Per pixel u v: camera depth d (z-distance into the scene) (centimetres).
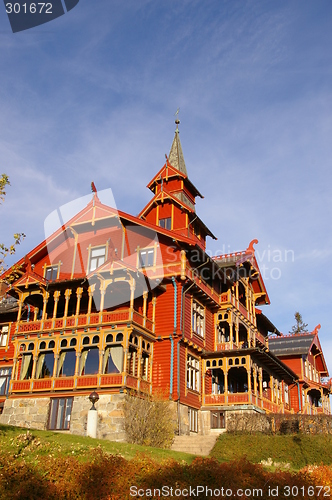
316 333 4872
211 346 3272
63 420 2617
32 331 2898
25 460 1468
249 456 2278
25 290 3036
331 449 2247
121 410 2453
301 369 4456
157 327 2889
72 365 2764
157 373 2794
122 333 2638
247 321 3703
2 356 3341
